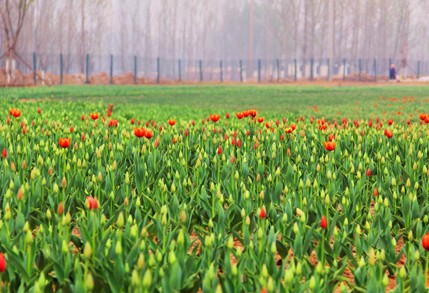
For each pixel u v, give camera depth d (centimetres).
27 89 4775
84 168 886
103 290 469
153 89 5731
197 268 520
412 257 569
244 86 6956
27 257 515
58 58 10100
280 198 795
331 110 2733
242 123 1686
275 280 481
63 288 454
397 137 1259
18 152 938
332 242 716
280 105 3312
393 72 8481
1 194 795
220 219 627
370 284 453
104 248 541
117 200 788
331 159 977
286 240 631
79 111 2262
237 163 1012
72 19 9962
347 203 730
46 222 680
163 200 730
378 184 871
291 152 1121
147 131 959
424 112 2575
